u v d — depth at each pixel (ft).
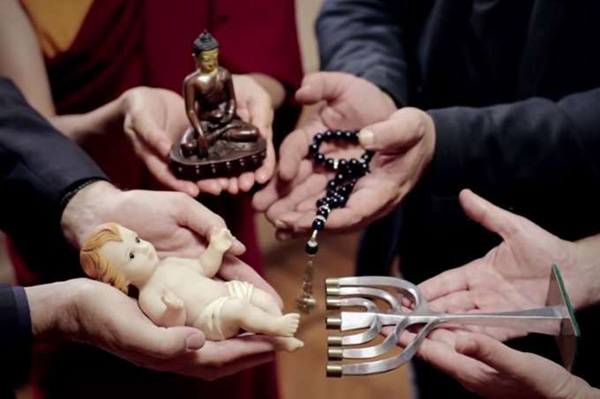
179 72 4.62
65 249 4.01
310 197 4.25
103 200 3.88
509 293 3.85
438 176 4.29
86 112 4.69
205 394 4.45
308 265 4.04
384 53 4.66
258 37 4.66
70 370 4.23
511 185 4.28
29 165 3.94
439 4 4.36
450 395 4.43
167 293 3.47
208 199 4.15
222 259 3.74
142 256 3.54
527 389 3.47
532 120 4.23
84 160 4.01
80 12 4.46
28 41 4.45
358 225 4.18
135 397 4.36
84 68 4.56
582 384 3.49
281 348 3.53
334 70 4.74
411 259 4.56
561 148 4.20
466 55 4.44
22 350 3.61
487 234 4.25
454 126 4.25
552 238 3.92
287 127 4.90
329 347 3.62
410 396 5.04
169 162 4.13
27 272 4.22
